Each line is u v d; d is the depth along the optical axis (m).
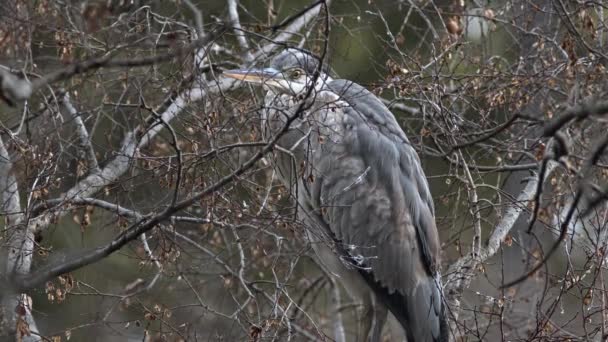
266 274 12.95
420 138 11.95
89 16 8.51
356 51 13.45
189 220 10.25
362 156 11.65
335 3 13.08
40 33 10.95
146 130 9.98
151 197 11.37
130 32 10.41
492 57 11.70
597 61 10.92
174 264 11.05
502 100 11.12
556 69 11.09
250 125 10.60
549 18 12.09
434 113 12.01
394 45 11.30
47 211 10.02
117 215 10.13
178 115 10.78
